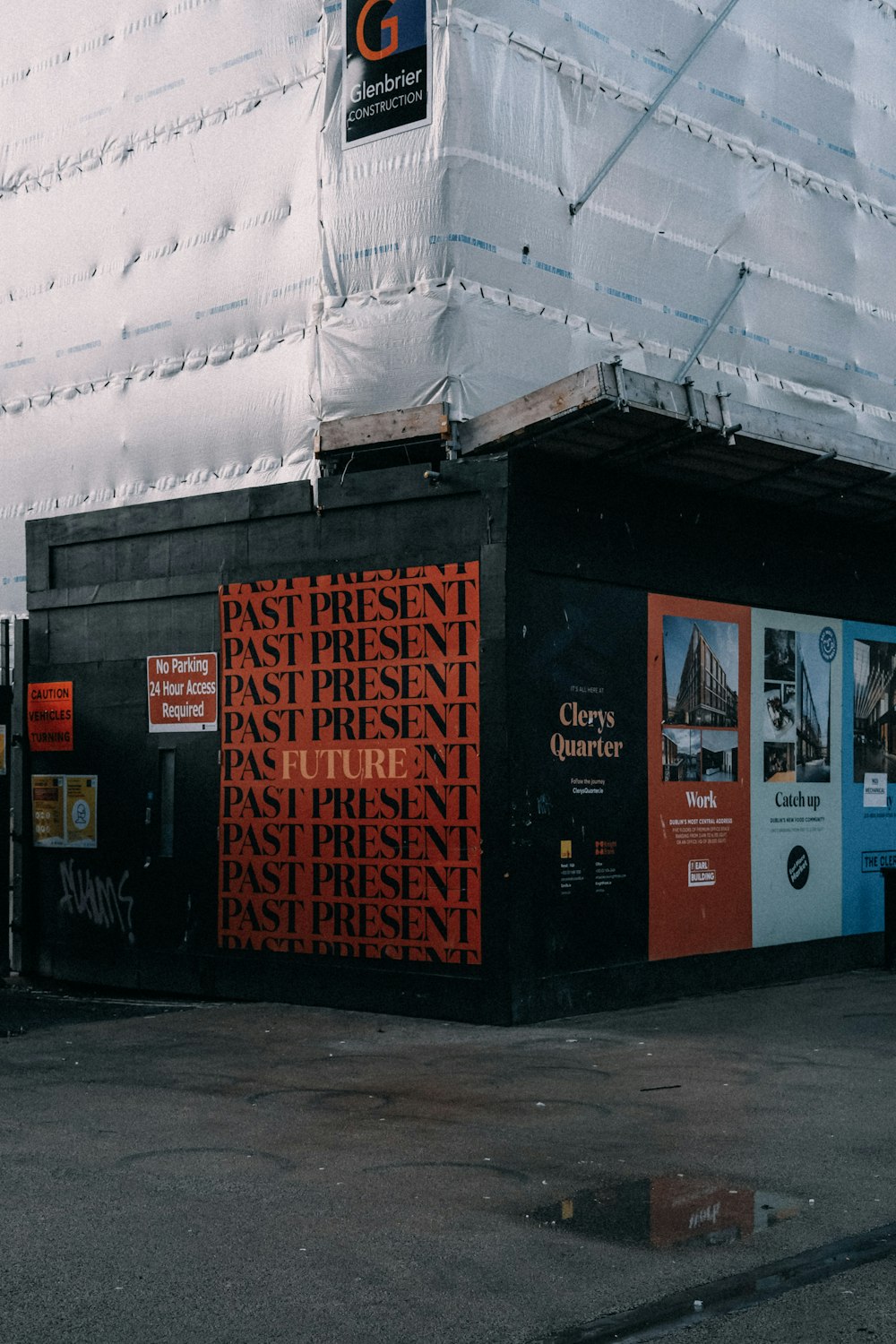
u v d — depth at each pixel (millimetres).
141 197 14555
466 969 11273
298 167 13195
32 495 15398
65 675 14305
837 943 14633
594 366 10180
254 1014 11742
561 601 11688
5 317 15688
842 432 11953
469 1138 7613
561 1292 5273
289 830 12398
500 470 11234
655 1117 8094
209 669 13070
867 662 15219
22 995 13594
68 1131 7781
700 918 12961
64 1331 4895
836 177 15750
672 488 12766
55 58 15398
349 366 12523
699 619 13094
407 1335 4867
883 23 16375
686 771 12914
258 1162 7102
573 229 12922
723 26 14430
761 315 14773
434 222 12086
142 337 14484
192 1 14164
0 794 14125
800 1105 8406
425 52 12156
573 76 12945
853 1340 4836
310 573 12359
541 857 11391
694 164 14086
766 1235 5949
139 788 13617
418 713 11625
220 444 13750
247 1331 4898
